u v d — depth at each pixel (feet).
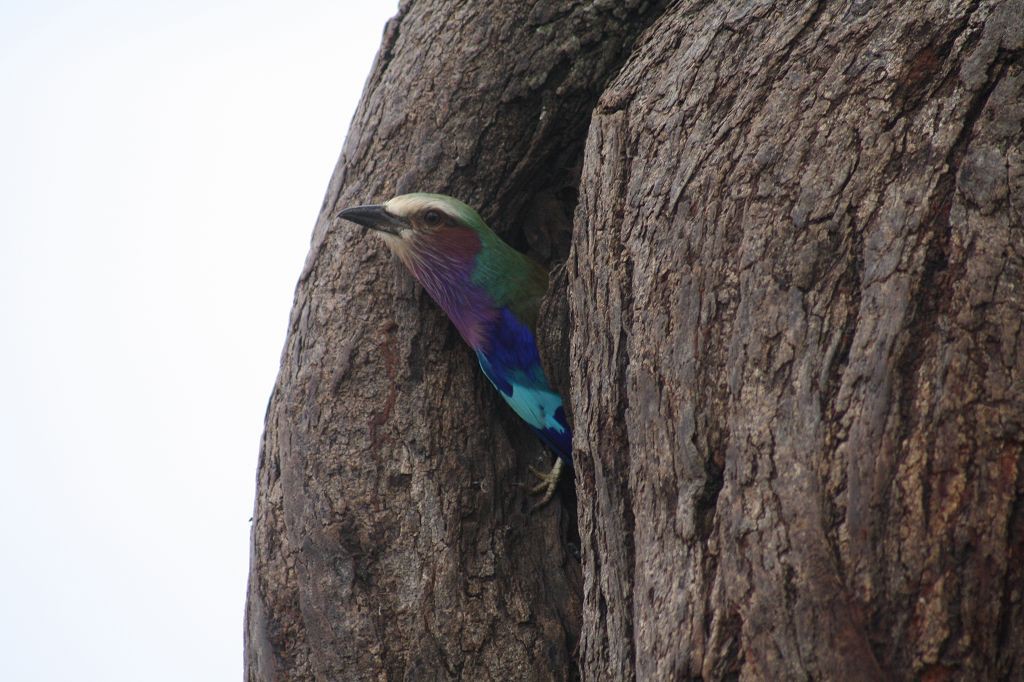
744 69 22.27
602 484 22.04
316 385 29.60
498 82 30.81
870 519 17.11
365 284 30.40
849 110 19.98
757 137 20.94
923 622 16.52
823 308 18.79
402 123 31.35
